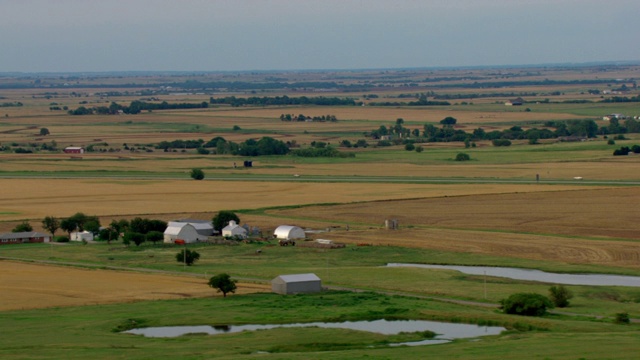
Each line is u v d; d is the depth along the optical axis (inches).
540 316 4468.5
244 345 3865.7
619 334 3934.5
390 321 4404.5
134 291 5157.5
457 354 3587.6
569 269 5812.0
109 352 3693.4
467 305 4761.3
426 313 4483.3
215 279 5019.7
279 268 5969.5
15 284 5364.2
